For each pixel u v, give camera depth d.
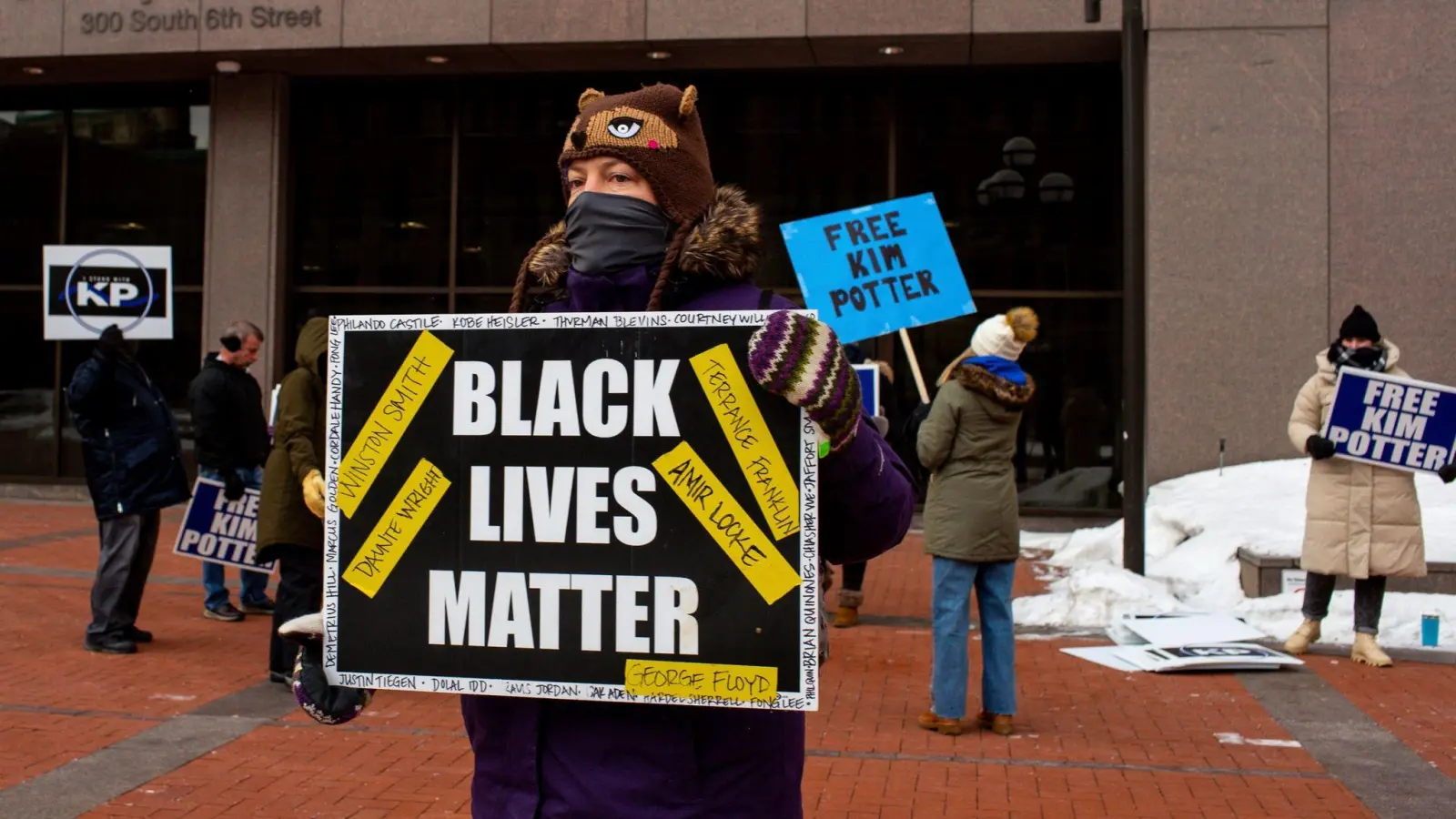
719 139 15.07
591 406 2.12
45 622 8.23
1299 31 12.94
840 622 8.59
